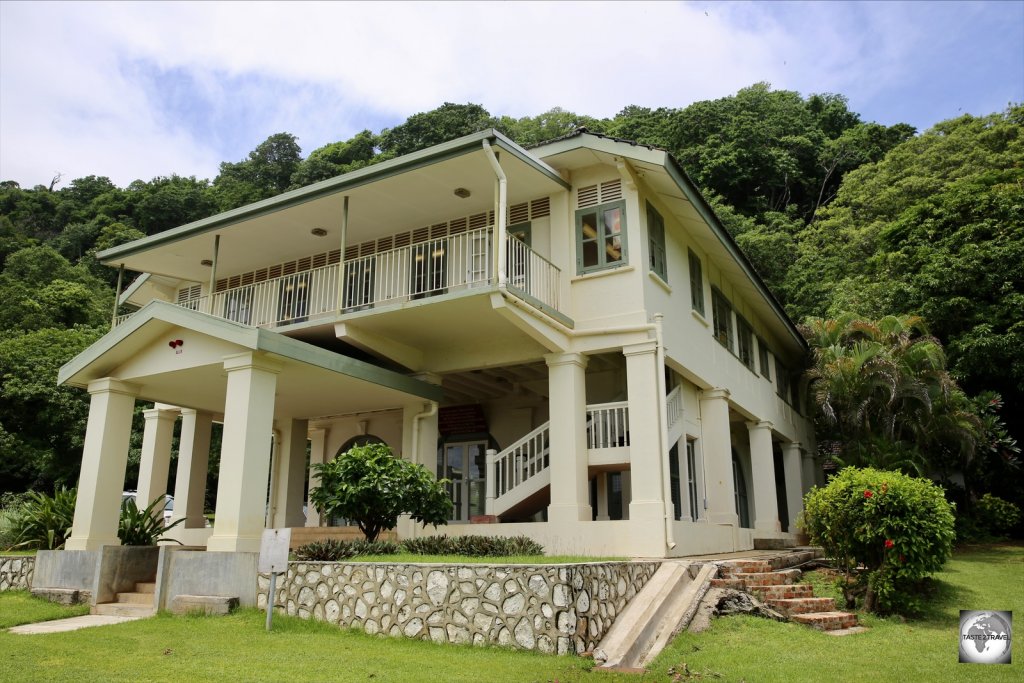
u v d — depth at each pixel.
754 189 44.38
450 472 16.62
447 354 13.40
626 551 11.06
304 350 10.52
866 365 18.70
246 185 50.41
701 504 14.48
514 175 12.29
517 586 6.81
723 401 15.23
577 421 11.97
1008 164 31.28
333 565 8.06
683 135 45.62
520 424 16.05
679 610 7.95
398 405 13.84
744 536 15.30
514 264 11.66
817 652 7.26
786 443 22.88
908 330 19.84
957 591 10.59
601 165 12.91
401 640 7.20
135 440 28.05
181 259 16.08
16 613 9.39
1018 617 9.19
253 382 10.05
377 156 49.22
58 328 32.22
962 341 19.72
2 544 13.17
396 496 9.36
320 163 49.03
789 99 52.00
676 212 14.20
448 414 16.55
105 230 44.62
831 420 19.20
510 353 12.80
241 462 9.70
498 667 6.01
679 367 13.68
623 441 12.48
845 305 25.05
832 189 45.44
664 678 5.95
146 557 10.30
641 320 11.94
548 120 47.06
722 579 9.25
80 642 7.22
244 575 8.80
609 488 15.24
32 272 36.62
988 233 20.78
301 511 15.85
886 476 9.52
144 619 8.65
